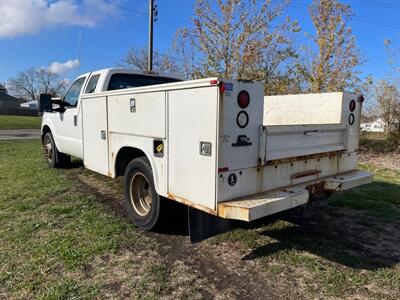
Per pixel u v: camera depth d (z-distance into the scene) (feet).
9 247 11.62
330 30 39.75
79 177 22.20
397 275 10.09
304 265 10.62
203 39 40.68
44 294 8.89
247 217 8.77
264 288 9.33
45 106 20.31
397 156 36.19
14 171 23.98
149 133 11.67
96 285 9.36
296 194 10.17
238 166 9.49
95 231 13.01
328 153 12.59
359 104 14.06
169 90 10.51
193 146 9.73
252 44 39.60
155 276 9.86
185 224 12.75
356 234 13.21
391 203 17.49
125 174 13.74
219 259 10.99
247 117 9.48
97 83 17.31
